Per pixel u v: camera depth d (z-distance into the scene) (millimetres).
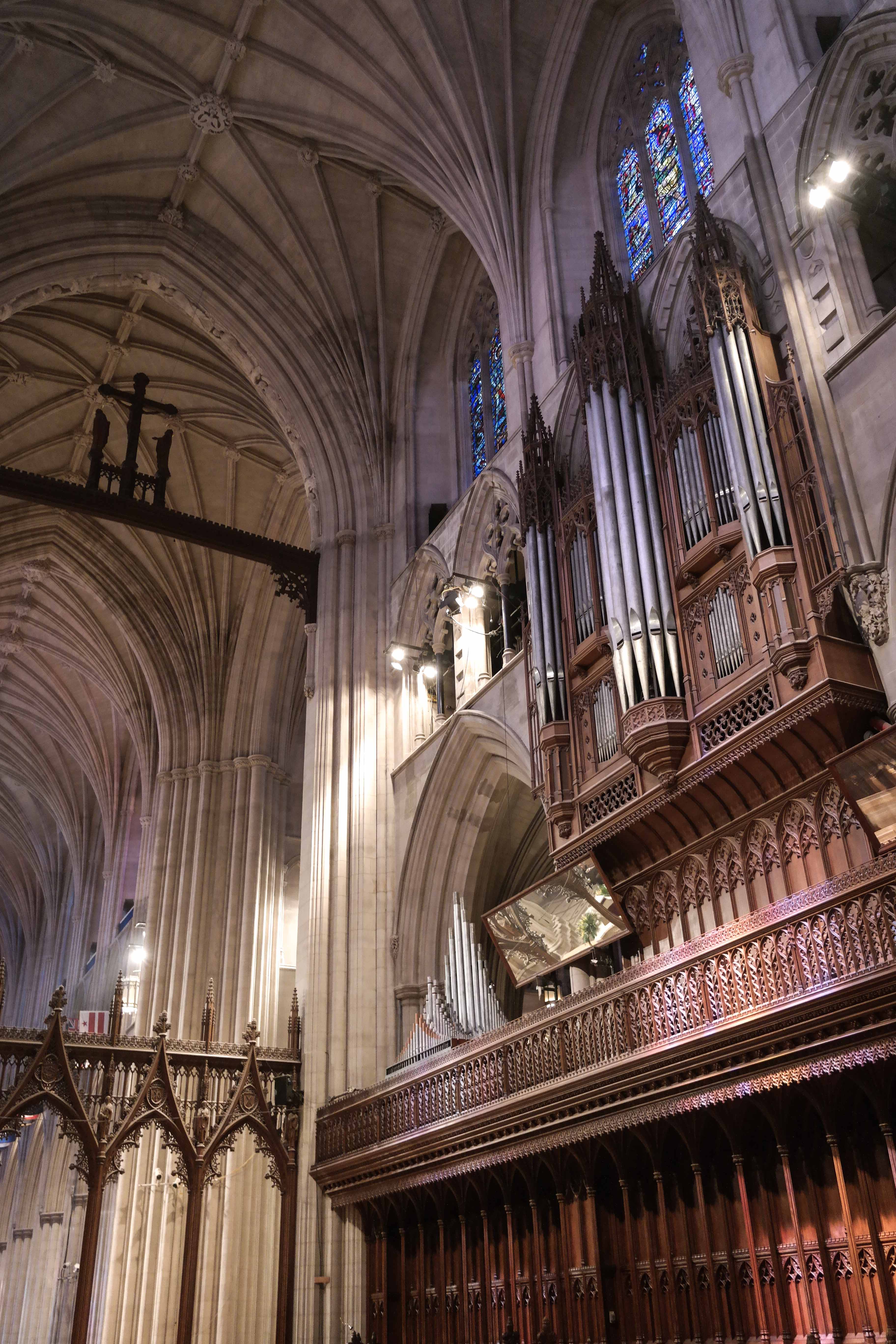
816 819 12656
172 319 29344
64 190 24219
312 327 26359
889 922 10125
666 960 12555
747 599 13023
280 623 34344
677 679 13664
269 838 32594
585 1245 13805
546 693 16062
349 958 21109
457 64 21641
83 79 22609
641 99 20562
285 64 22938
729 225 15273
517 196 21469
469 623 20906
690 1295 12219
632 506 14984
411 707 22641
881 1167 10625
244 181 25250
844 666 11773
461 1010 18078
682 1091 12094
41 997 49031
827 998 10367
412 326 26328
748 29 15984
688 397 14742
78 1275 17234
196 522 25391
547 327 20047
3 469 24359
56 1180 39188
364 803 22281
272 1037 29781
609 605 14734
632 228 20266
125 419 31859
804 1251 11086
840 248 13383
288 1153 19625
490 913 17266
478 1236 15891
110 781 44125
